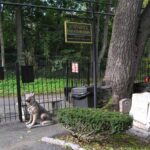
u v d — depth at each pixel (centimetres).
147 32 655
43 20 2355
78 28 555
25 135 465
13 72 812
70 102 628
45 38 2314
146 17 654
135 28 632
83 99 597
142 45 654
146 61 946
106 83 639
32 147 406
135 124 499
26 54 1944
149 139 446
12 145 417
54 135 452
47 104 682
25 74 551
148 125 479
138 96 507
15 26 2205
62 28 2302
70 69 742
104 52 2014
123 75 625
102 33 2284
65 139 423
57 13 2230
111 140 421
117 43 632
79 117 383
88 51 2203
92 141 402
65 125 405
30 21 2361
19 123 545
